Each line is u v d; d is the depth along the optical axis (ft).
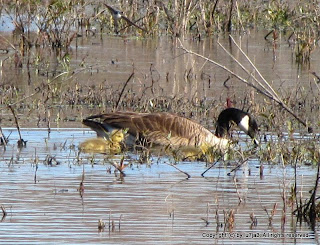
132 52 81.56
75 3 87.40
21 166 43.32
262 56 80.48
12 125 53.21
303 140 49.60
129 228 33.24
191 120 51.21
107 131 49.96
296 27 95.04
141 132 49.96
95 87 64.80
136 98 61.00
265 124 55.57
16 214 34.76
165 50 83.41
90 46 84.17
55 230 32.76
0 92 62.39
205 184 40.78
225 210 36.17
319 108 60.85
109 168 42.98
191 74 71.87
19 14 85.10
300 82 68.49
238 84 68.64
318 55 83.51
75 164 44.16
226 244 31.89
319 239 32.96
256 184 40.96
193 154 47.62
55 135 51.16
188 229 33.37
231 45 86.07
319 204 36.04
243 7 100.89
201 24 95.50
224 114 52.21
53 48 81.92
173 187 39.88
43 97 61.52
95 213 35.12
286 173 43.32
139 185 40.11
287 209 36.81
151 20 90.53
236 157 47.34
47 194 37.99
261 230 33.86
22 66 73.77
